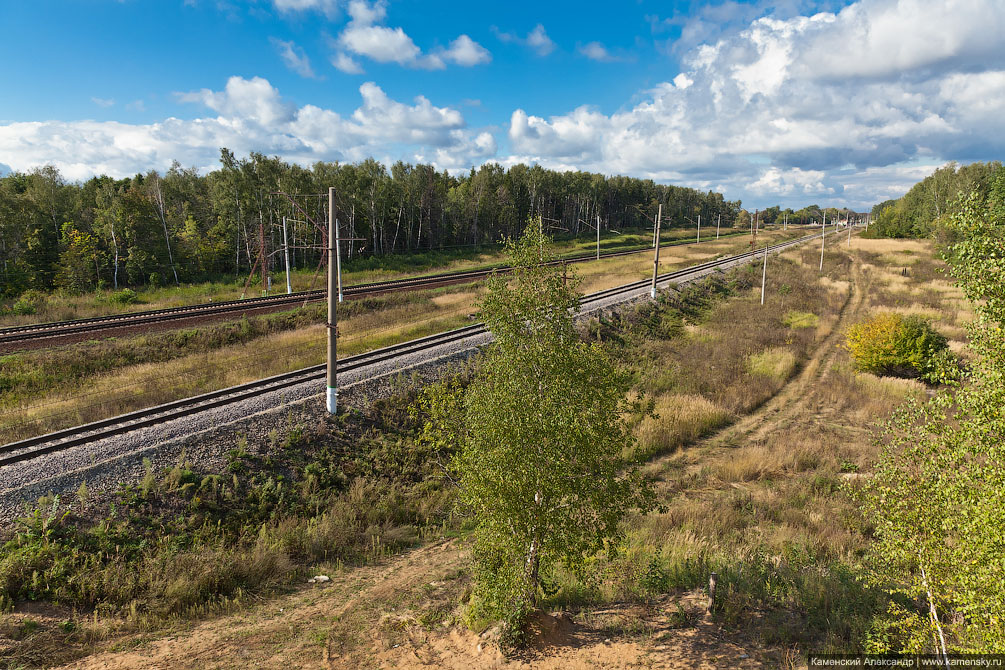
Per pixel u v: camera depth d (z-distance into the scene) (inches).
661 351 1205.7
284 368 891.4
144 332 1069.1
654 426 796.0
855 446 735.7
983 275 212.4
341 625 385.4
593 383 322.0
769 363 1155.9
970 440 224.2
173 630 380.8
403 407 755.4
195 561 446.0
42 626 362.0
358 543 527.8
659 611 369.1
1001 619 203.5
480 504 334.3
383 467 650.8
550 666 314.7
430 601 417.1
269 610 413.4
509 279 336.2
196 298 1582.2
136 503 486.0
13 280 1761.8
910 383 993.5
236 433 609.9
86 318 1243.8
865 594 357.4
